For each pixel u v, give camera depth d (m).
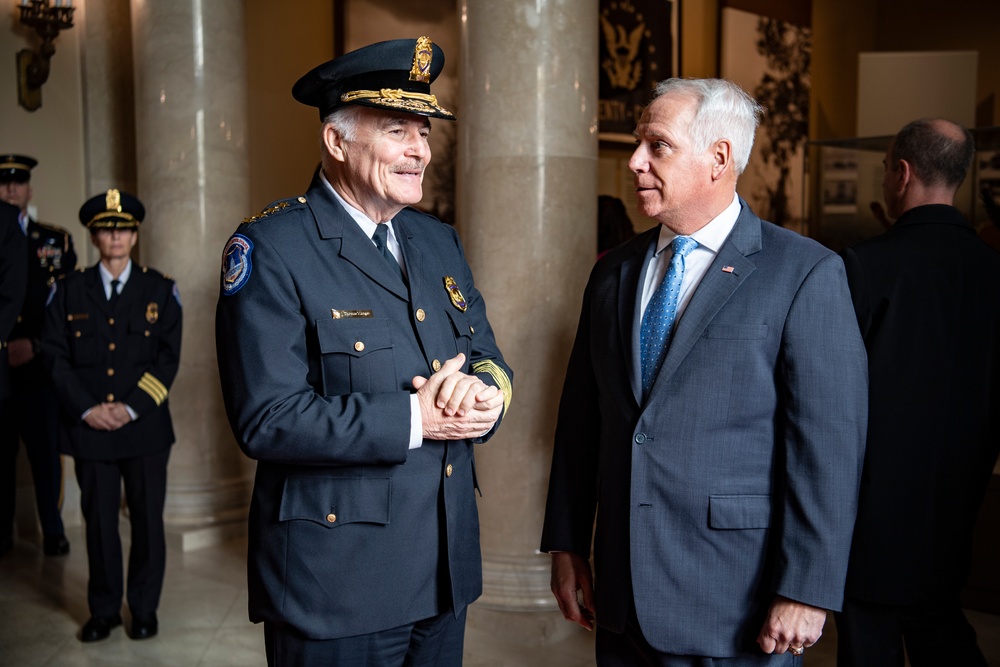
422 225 1.96
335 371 1.67
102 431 3.48
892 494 2.21
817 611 1.69
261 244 1.67
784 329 1.73
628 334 1.87
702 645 1.74
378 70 1.66
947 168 2.31
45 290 4.66
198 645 3.52
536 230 3.35
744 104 1.81
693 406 1.75
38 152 5.15
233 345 1.64
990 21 7.39
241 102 4.89
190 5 4.70
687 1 6.43
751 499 1.73
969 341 2.24
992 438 2.28
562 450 2.06
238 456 5.00
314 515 1.66
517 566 3.47
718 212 1.84
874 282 2.26
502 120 3.34
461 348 1.86
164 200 4.74
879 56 7.26
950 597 2.35
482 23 3.37
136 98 4.82
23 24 4.98
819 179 5.88
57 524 4.67
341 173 1.74
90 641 3.54
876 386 2.23
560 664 3.23
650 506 1.77
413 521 1.71
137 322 3.60
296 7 5.87
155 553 3.59
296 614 1.65
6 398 4.01
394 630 1.71
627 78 6.01
